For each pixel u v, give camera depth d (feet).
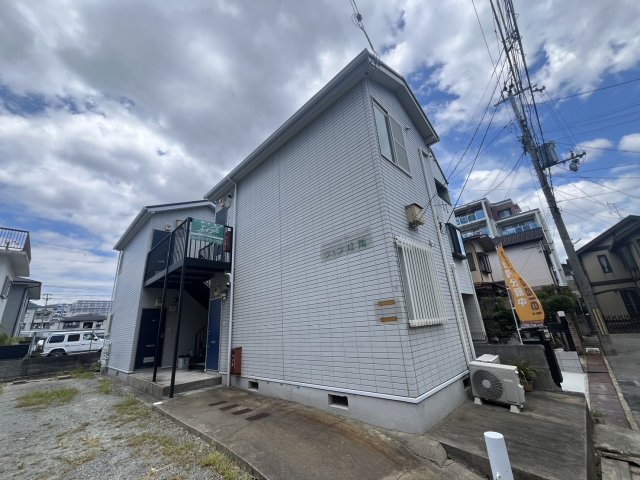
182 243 23.73
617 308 53.11
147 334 28.76
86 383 27.71
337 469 8.48
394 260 12.57
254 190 23.08
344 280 14.17
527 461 8.25
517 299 24.64
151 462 9.82
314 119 18.47
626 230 47.91
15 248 41.91
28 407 18.74
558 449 8.82
